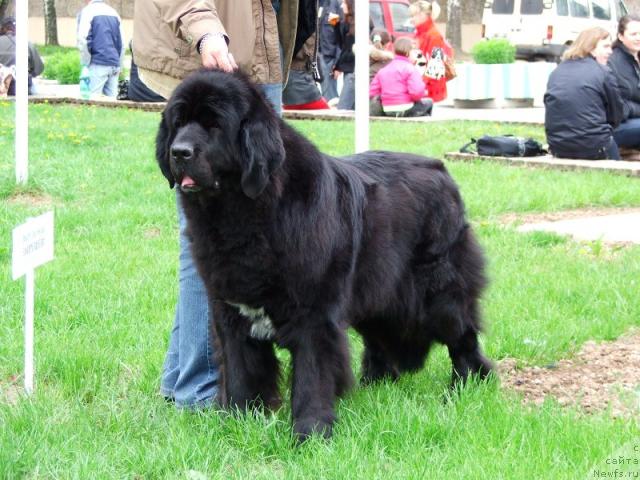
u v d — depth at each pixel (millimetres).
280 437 4566
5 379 5633
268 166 4312
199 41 4766
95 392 5375
